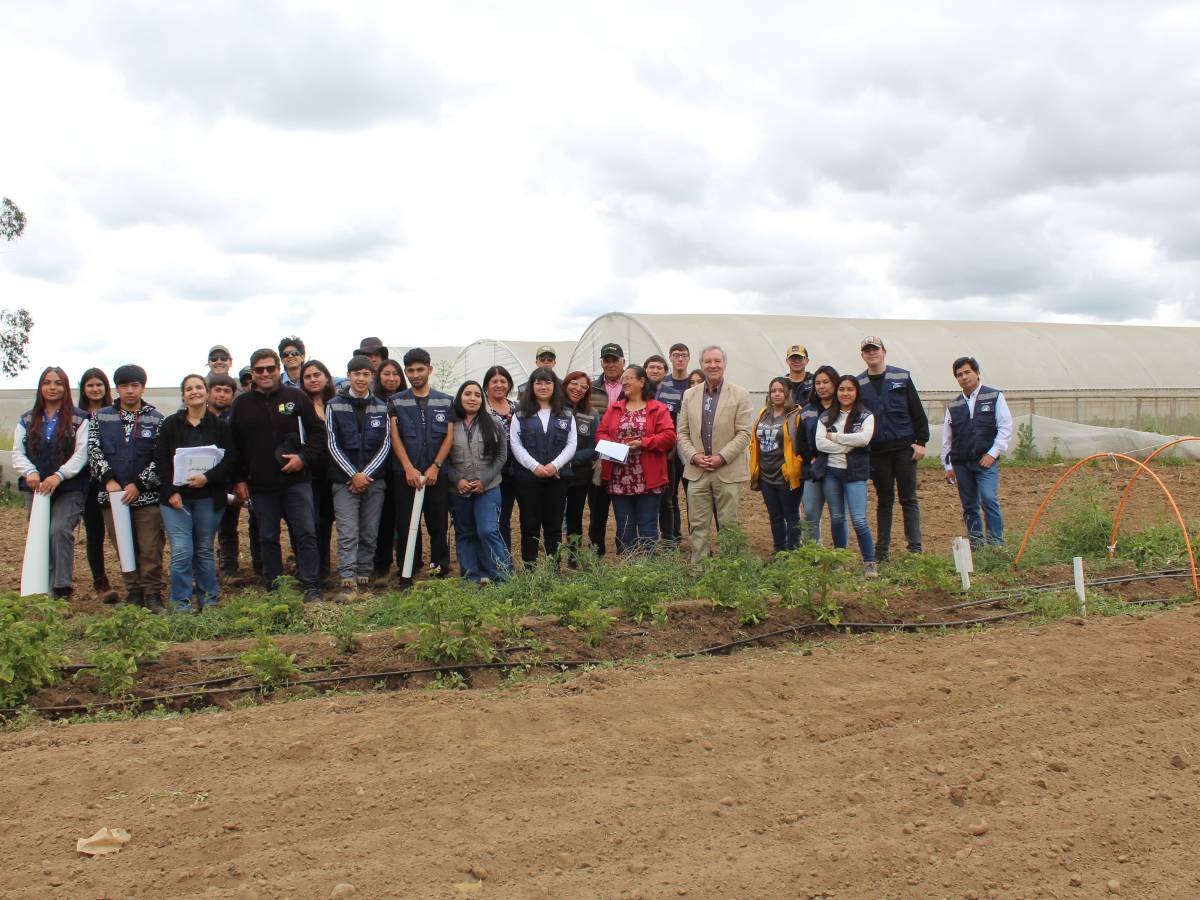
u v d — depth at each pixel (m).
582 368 24.41
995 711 5.68
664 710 5.66
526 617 7.37
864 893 3.84
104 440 8.46
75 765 4.88
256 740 5.17
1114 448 22.19
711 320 23.59
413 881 3.87
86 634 6.79
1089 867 4.05
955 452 10.19
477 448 8.98
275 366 8.48
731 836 4.25
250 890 3.78
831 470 9.14
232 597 8.84
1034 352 26.73
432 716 5.50
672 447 9.31
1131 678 6.23
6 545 12.75
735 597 7.45
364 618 7.63
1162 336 29.89
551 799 4.57
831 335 24.33
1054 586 8.60
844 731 5.40
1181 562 9.41
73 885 3.84
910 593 8.24
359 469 8.73
